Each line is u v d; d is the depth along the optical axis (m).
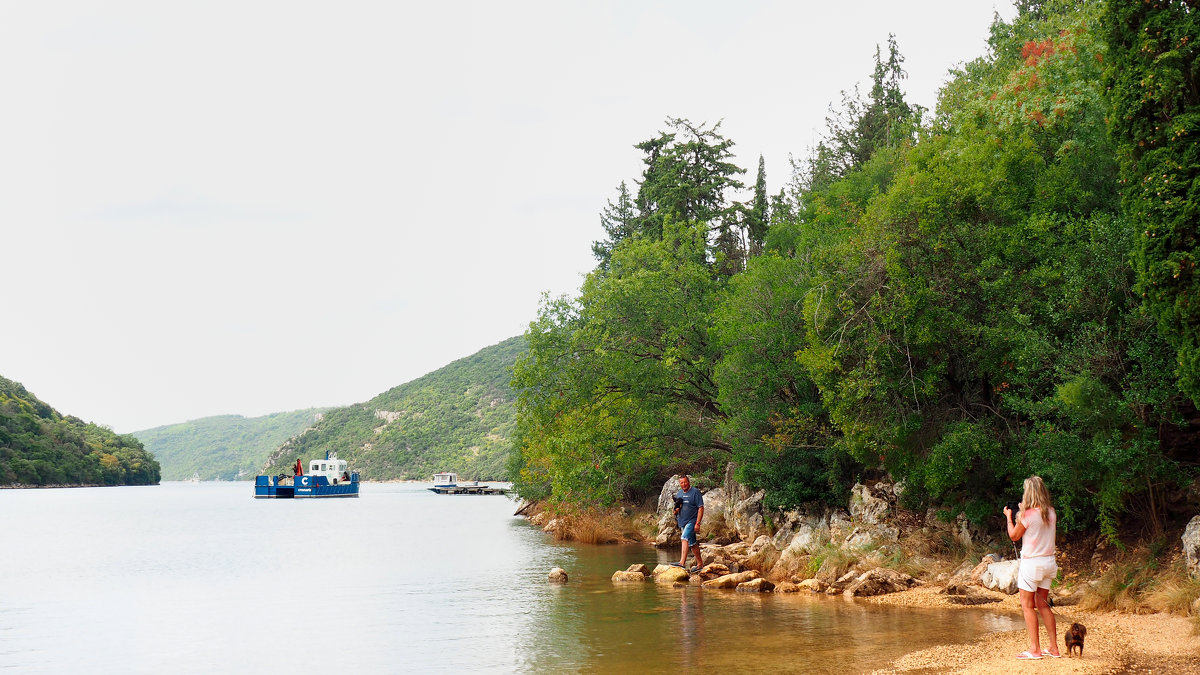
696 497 23.02
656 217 47.84
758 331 25.92
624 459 34.12
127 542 43.50
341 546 38.44
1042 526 10.16
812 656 11.35
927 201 18.00
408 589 21.72
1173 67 12.70
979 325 17.22
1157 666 9.52
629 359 33.62
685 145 47.69
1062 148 17.83
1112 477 14.08
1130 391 14.34
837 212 29.81
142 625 16.69
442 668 11.68
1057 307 16.08
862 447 19.59
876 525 20.58
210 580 25.20
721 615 15.49
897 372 18.61
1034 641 10.10
